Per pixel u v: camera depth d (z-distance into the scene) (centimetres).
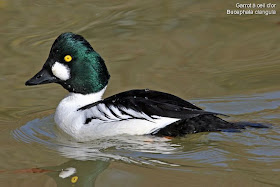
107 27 1695
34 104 1340
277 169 970
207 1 1880
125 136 1111
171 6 1839
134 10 1806
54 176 1003
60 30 1667
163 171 986
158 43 1609
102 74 1200
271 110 1266
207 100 1324
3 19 1736
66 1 1880
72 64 1178
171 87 1390
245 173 961
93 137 1140
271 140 1080
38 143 1153
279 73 1454
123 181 957
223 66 1502
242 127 1073
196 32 1666
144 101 1112
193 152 1054
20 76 1447
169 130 1085
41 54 1545
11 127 1225
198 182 938
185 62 1524
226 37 1644
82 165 1054
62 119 1194
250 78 1435
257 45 1598
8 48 1580
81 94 1204
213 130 1066
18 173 1009
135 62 1517
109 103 1149
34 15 1767
